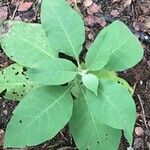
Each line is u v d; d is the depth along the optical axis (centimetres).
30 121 33
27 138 33
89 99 33
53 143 39
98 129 35
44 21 37
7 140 33
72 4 45
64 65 34
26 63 38
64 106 34
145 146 39
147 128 40
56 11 37
